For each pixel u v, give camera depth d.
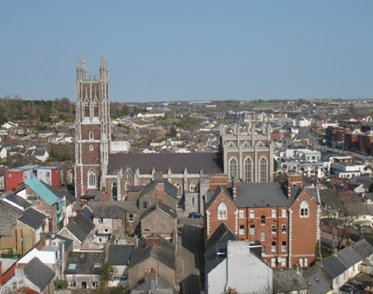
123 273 111.06
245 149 193.38
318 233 131.00
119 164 196.88
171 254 110.75
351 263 118.50
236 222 130.12
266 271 97.62
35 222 137.12
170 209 146.75
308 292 100.75
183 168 195.12
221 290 97.94
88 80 193.38
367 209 181.50
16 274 97.00
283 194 133.25
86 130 194.38
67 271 109.75
